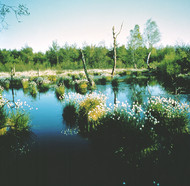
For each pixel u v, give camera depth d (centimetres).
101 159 375
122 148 386
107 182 297
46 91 1405
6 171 334
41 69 3309
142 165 340
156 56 4056
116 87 1505
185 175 301
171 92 1109
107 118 508
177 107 568
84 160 373
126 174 318
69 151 416
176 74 1354
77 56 4312
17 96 1191
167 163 340
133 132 401
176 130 471
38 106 889
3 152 407
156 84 1563
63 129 570
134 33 3941
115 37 1702
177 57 1505
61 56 3972
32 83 1755
